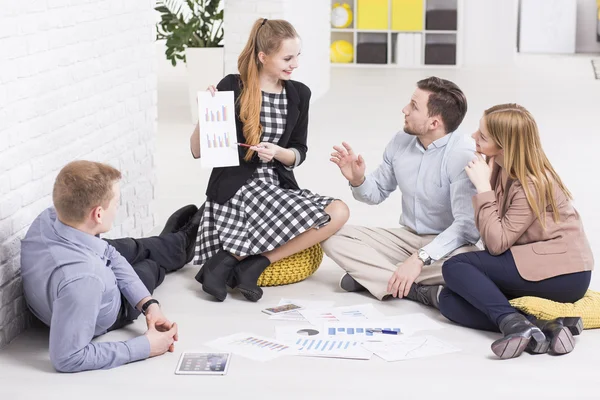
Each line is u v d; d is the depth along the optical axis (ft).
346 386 8.87
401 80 32.94
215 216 11.98
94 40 11.98
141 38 13.93
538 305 10.09
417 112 11.35
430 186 11.59
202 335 10.26
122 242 11.60
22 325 10.37
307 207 11.60
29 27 10.02
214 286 11.37
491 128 10.27
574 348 9.80
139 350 9.43
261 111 11.87
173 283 12.23
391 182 12.35
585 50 40.09
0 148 9.51
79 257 9.28
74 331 9.03
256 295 11.34
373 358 9.57
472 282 10.08
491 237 10.21
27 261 9.61
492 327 10.32
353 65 37.32
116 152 13.01
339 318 10.77
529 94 29.17
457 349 9.80
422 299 11.28
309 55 26.94
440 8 36.47
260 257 11.66
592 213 15.58
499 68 35.76
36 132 10.32
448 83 11.39
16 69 9.76
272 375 9.12
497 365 9.37
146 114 14.34
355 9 36.96
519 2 39.86
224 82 11.98
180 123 25.09
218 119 11.60
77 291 9.07
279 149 11.77
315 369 9.29
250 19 22.70
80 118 11.60
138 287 10.20
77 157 11.54
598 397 8.63
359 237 11.82
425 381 8.98
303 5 25.45
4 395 8.65
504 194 10.49
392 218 15.48
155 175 14.92
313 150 21.12
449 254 11.23
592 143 21.67
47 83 10.55
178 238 12.46
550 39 39.63
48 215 9.78
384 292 11.42
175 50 24.68
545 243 10.18
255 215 11.73
